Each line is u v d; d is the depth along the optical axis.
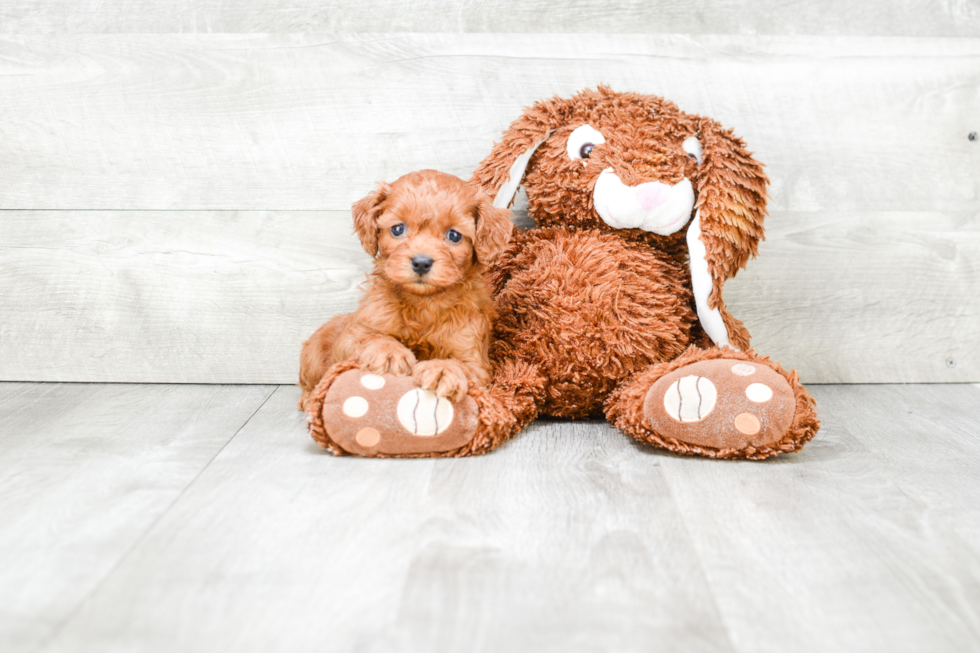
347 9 2.05
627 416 1.62
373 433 1.52
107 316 2.14
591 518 1.29
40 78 2.05
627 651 0.93
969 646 0.96
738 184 1.72
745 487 1.43
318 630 0.96
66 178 2.09
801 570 1.13
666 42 2.08
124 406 1.93
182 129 2.08
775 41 2.09
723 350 1.63
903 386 2.21
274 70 2.06
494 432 1.57
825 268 2.17
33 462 1.52
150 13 2.04
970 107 2.13
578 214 1.80
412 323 1.64
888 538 1.24
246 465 1.52
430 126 2.10
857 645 0.95
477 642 0.94
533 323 1.76
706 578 1.10
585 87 2.07
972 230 2.18
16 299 2.12
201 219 2.11
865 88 2.11
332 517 1.28
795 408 1.53
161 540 1.19
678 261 1.87
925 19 2.11
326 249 2.13
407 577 1.09
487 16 2.07
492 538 1.21
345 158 2.10
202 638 0.94
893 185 2.15
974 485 1.46
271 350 2.17
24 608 1.00
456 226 1.59
